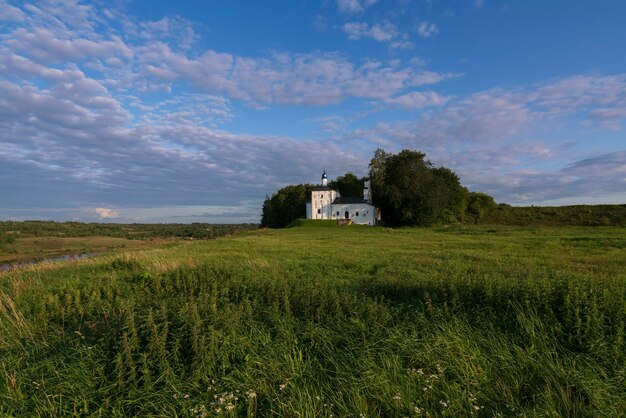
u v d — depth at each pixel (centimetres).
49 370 568
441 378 531
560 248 2428
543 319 680
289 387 519
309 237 4228
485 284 868
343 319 729
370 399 501
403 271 1425
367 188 8688
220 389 514
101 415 475
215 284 994
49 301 914
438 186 7131
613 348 576
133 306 777
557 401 489
